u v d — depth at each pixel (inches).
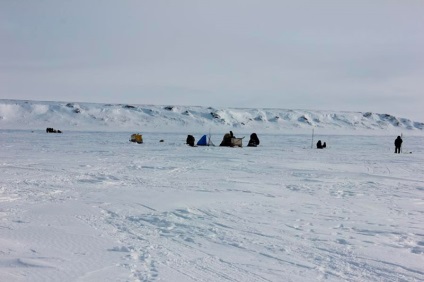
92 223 313.0
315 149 1517.0
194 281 199.5
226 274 211.6
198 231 300.0
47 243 253.4
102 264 217.5
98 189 486.3
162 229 303.3
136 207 382.0
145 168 736.3
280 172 720.3
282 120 6653.5
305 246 267.7
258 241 276.8
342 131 6338.6
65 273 202.2
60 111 5826.8
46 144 1496.1
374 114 7662.4
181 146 1492.4
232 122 6230.3
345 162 965.2
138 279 197.0
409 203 440.5
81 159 891.4
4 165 732.7
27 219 318.0
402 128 7150.6
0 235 267.4
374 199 463.2
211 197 447.5
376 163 948.0
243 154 1144.2
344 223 337.4
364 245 273.3
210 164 839.7
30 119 5487.2
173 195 453.4
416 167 862.5
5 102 5910.4
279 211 380.8
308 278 209.6
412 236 301.6
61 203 389.4
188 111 6466.5
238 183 569.3
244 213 368.2
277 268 223.5
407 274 219.5
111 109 6127.0
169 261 227.9
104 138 2193.7
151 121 5880.9
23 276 196.2
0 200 395.2
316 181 613.6
